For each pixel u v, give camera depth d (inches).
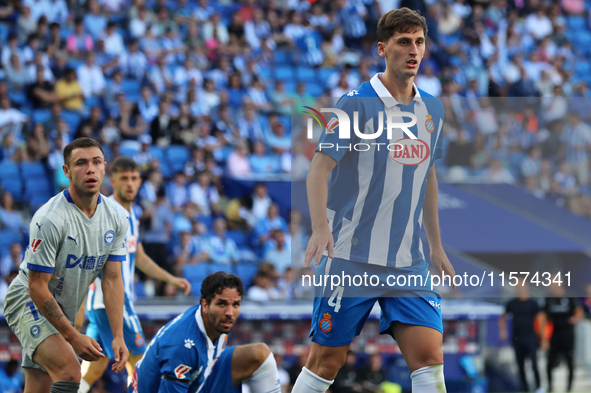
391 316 399.2
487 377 949.2
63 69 1466.5
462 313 948.6
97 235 431.2
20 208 1305.4
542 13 1948.8
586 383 967.0
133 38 1604.3
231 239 1315.2
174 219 1266.0
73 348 425.4
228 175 1400.1
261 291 1169.4
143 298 1010.1
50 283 429.7
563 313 968.3
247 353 492.7
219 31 1689.2
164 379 448.5
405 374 952.9
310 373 411.5
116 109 1435.8
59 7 1582.2
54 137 1354.6
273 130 1530.5
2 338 883.4
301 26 1796.3
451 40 1831.9
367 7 1863.9
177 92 1534.2
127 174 591.2
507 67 1813.5
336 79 1715.1
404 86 399.9
